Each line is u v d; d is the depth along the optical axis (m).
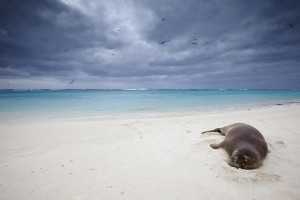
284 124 8.12
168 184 3.39
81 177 3.70
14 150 5.26
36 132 7.27
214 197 2.99
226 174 3.72
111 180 3.57
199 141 5.82
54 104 18.83
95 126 8.27
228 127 6.31
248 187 3.25
